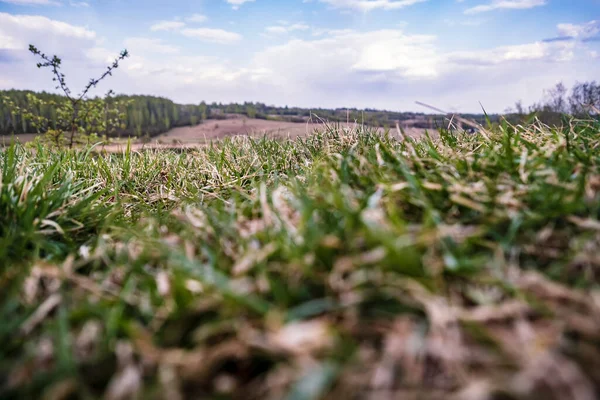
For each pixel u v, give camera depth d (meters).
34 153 4.37
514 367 1.04
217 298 1.33
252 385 1.13
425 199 1.91
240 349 1.18
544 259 1.54
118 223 2.44
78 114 9.48
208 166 4.00
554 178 1.96
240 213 2.31
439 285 1.35
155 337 1.28
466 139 3.56
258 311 1.26
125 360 1.19
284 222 1.86
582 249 1.50
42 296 1.59
